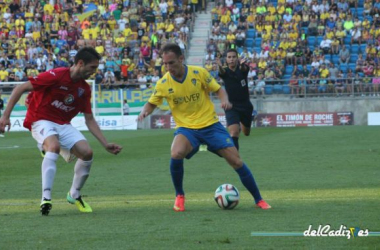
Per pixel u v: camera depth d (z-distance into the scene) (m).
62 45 70.88
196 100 15.59
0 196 18.67
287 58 68.06
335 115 62.06
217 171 24.56
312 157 29.61
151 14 73.81
